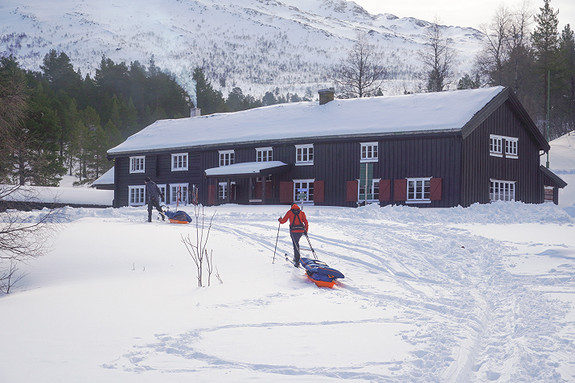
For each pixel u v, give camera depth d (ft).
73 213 90.17
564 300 35.53
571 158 184.55
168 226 74.90
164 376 21.45
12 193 55.36
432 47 198.59
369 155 115.96
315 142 121.70
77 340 25.95
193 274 44.88
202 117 159.94
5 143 55.06
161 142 148.25
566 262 48.08
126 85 419.13
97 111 393.09
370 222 75.51
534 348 25.53
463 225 74.18
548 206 85.25
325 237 62.54
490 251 55.31
